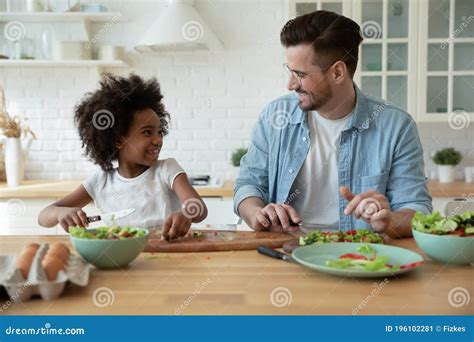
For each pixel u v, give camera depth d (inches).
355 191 64.5
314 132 66.9
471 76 116.6
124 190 64.3
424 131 127.8
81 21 122.9
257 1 125.6
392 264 39.1
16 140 116.2
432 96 117.0
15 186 114.9
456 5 115.0
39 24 123.6
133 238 38.7
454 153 120.0
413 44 115.2
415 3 114.0
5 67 124.9
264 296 32.6
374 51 116.3
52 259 33.6
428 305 30.7
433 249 39.3
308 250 41.7
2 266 36.0
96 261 38.7
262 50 126.6
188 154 129.0
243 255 44.1
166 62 127.0
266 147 69.7
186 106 127.9
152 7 125.9
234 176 122.7
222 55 126.8
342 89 62.7
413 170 62.4
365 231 47.8
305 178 67.0
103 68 126.6
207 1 125.6
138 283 35.6
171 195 65.4
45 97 126.2
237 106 127.9
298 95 63.3
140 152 62.2
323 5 115.3
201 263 41.2
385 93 116.6
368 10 115.2
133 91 62.5
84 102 68.1
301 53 59.8
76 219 52.7
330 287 34.4
